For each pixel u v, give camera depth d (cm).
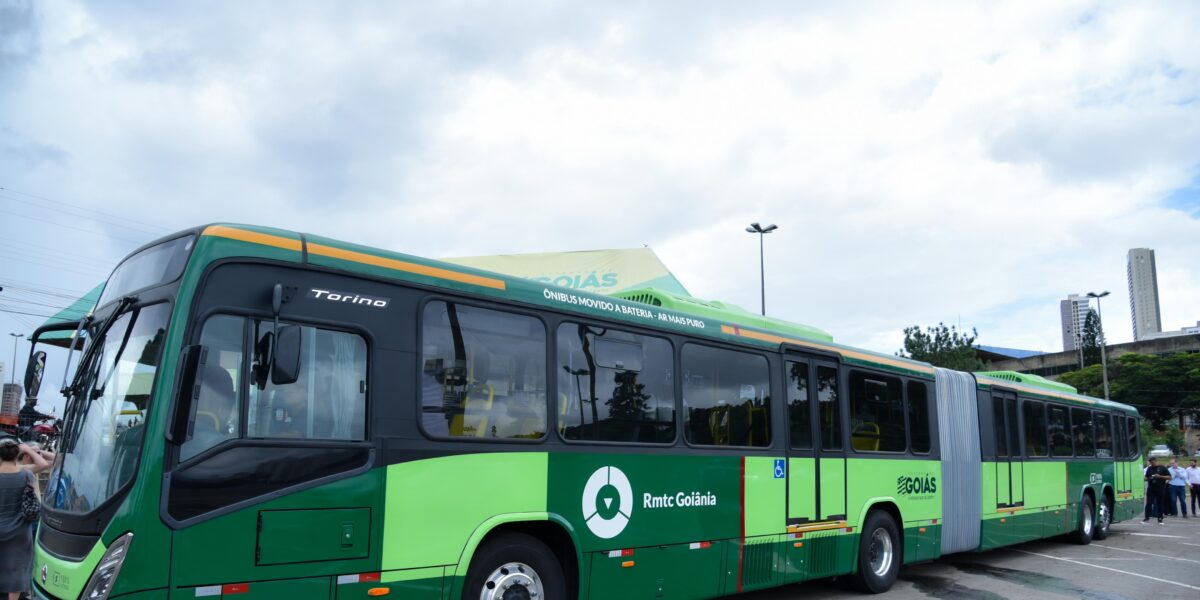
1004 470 1304
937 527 1110
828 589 1032
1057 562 1332
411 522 534
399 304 557
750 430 830
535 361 636
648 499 704
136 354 476
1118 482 1795
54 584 454
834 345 983
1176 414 6519
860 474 974
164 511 429
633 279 1892
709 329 807
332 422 508
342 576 495
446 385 572
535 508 610
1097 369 6694
